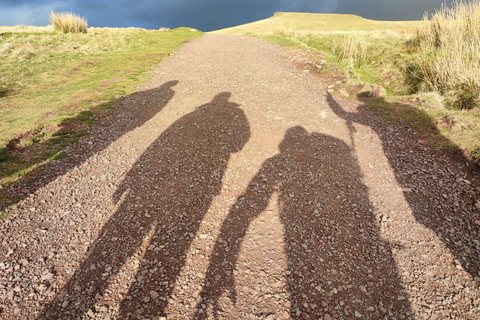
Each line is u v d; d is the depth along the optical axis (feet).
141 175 13.17
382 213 10.66
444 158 13.30
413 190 11.72
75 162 14.21
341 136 16.16
